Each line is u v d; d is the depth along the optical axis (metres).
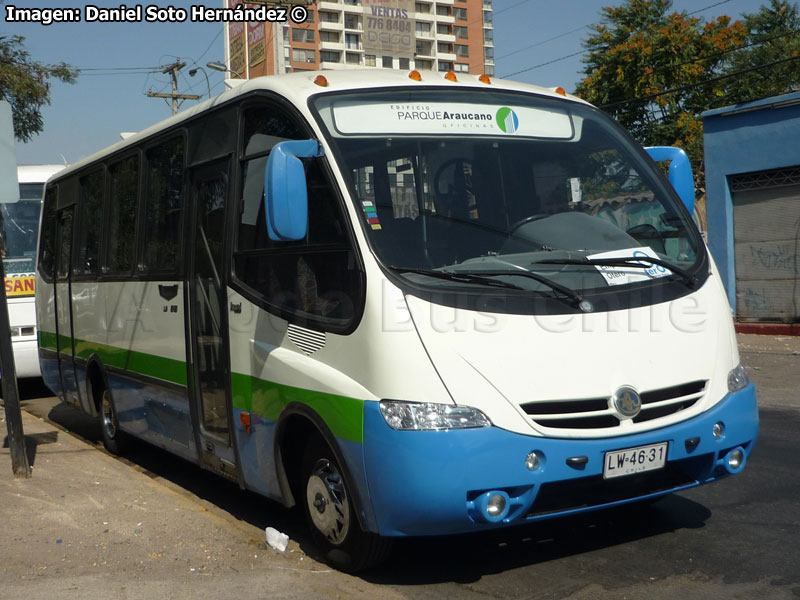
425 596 4.27
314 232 4.69
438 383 4.00
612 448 4.17
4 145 6.97
